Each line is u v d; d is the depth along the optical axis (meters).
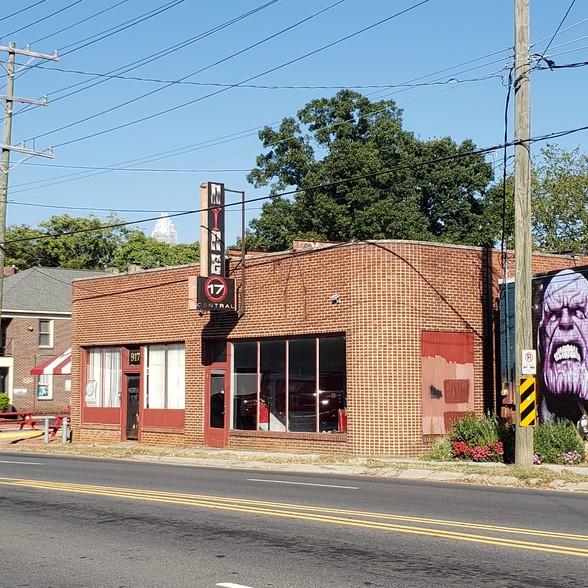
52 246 79.50
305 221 52.53
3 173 33.88
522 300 19.89
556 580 8.56
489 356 26.47
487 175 54.44
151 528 12.05
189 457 25.98
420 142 54.84
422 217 52.84
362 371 24.47
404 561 9.55
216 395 29.48
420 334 24.81
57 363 37.00
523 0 19.80
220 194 28.14
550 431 22.11
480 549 10.16
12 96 33.78
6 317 53.50
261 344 27.98
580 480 17.86
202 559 9.87
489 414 25.31
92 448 29.80
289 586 8.47
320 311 25.86
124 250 82.06
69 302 56.31
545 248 56.41
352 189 50.41
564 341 23.91
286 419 27.02
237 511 13.54
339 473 21.75
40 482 18.30
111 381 33.91
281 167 55.19
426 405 24.77
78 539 11.30
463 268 26.06
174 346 31.27
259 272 27.89
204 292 27.59
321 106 54.69
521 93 19.84
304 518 12.71
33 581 8.92
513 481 18.45
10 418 49.78
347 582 8.59
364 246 24.70
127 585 8.67
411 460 23.11
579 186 55.94
